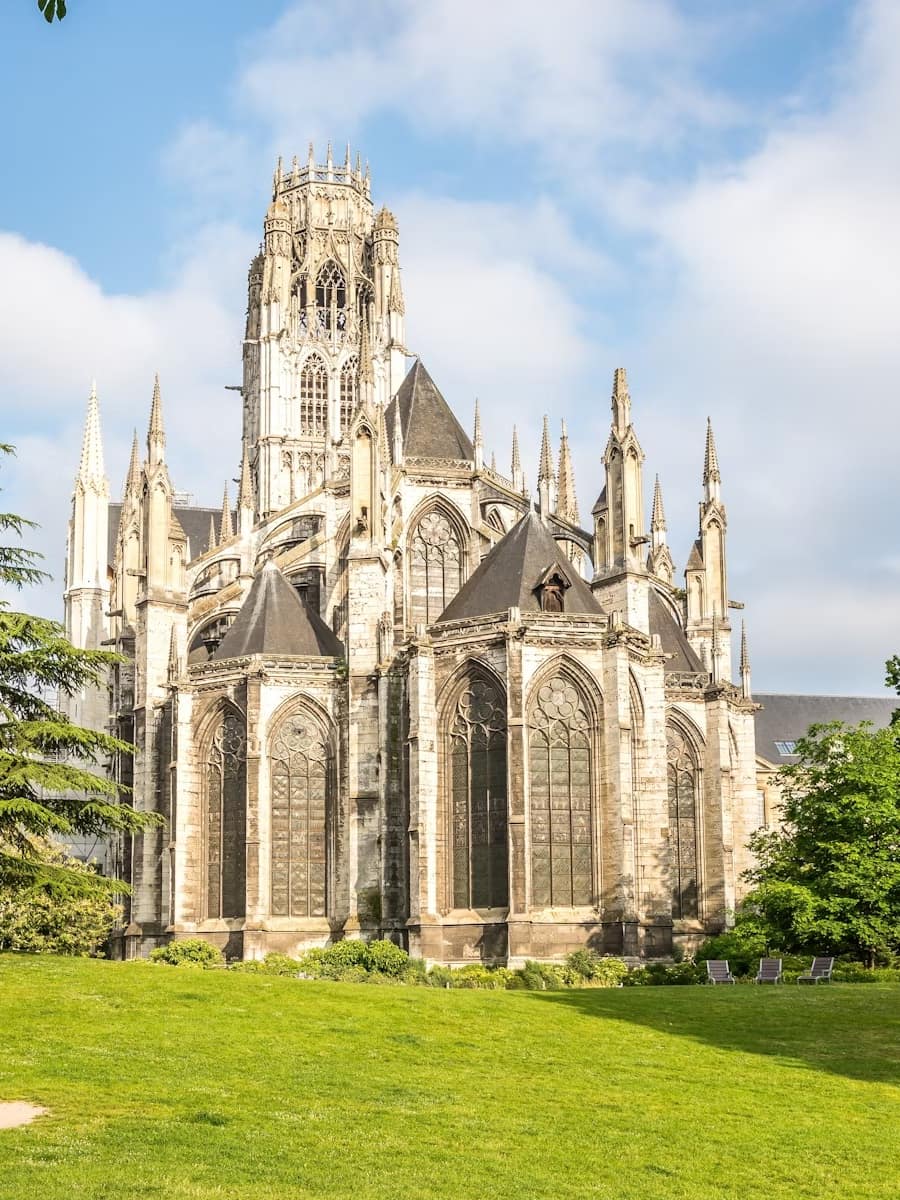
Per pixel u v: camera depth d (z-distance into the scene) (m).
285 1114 36.19
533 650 83.56
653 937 85.62
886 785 73.00
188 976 54.88
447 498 105.12
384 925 86.25
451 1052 45.19
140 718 98.81
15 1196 28.61
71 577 156.25
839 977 69.88
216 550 115.31
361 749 88.69
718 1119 38.38
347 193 183.38
